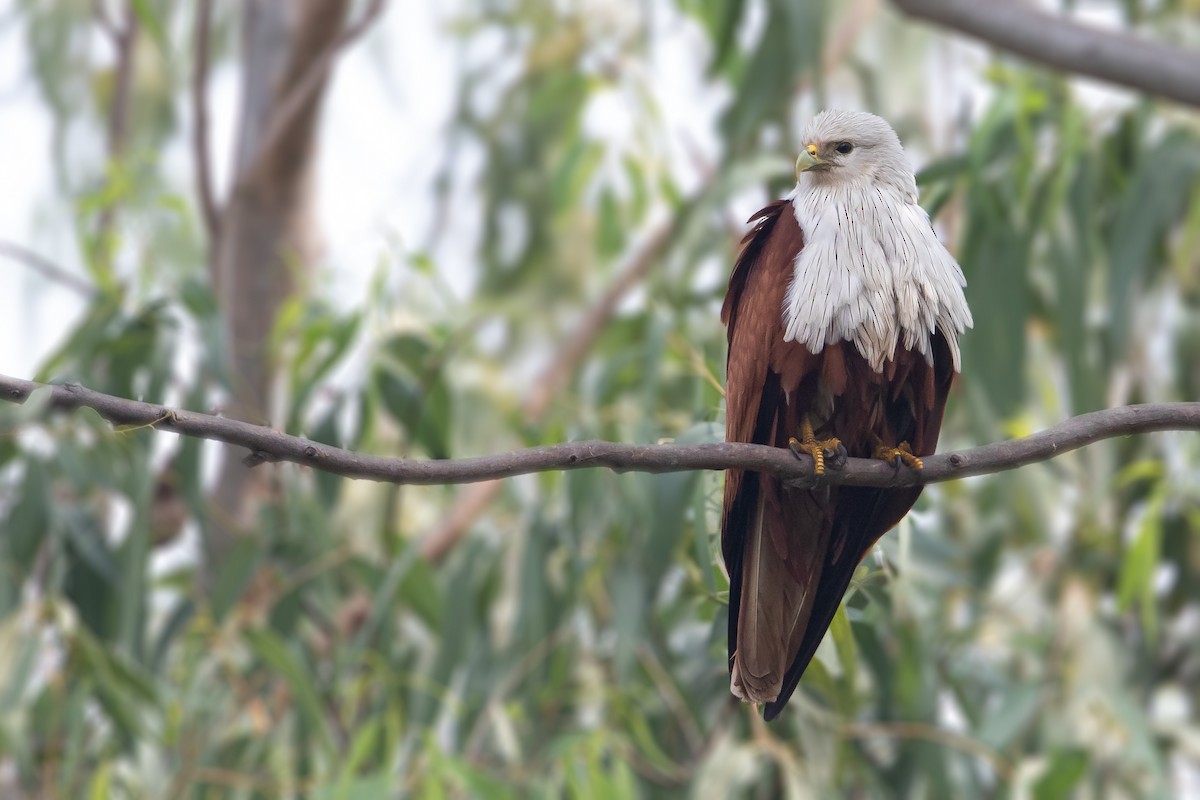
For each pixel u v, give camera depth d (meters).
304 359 11.18
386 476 5.56
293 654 10.68
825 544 7.11
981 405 11.01
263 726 10.62
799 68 11.69
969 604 11.77
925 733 9.97
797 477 6.48
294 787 9.91
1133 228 11.44
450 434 11.37
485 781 9.27
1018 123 11.15
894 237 7.02
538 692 10.61
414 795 9.75
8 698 9.82
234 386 11.22
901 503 6.96
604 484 10.45
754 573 6.97
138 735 9.93
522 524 11.05
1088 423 6.43
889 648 10.16
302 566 11.16
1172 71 10.66
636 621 9.88
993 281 11.11
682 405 11.41
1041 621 11.77
